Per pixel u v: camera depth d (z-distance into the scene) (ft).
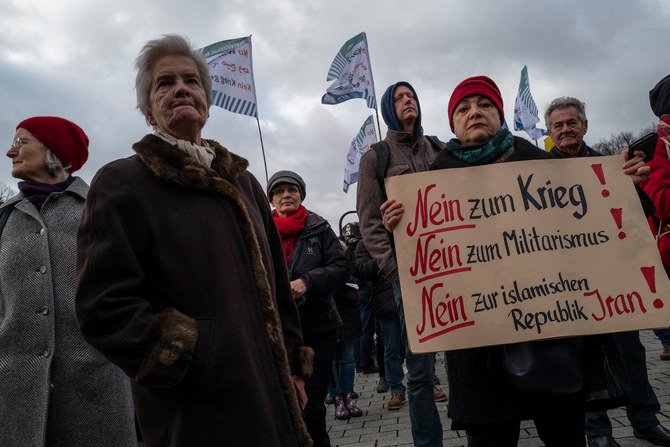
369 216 10.66
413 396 10.19
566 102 11.96
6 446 7.71
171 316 5.38
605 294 6.96
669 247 8.71
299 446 5.77
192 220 5.91
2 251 8.46
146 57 6.88
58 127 9.27
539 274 7.05
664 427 10.91
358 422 16.30
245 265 6.11
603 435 10.55
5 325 8.09
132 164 6.09
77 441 7.98
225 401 5.40
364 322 25.17
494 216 7.31
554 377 6.47
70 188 8.96
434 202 7.43
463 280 7.10
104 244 5.57
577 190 7.38
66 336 8.21
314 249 12.45
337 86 31.12
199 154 6.56
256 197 7.42
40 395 7.81
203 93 6.94
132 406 8.80
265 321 6.01
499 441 7.20
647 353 19.40
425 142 11.29
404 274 7.25
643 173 7.38
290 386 5.94
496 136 7.80
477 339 6.85
